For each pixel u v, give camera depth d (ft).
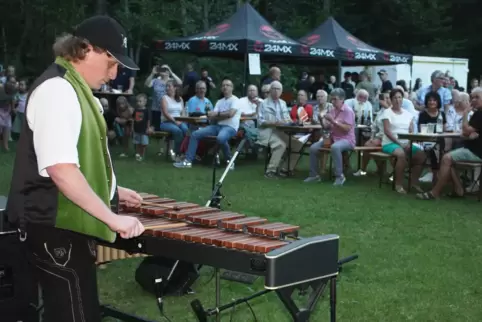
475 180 28.66
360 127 33.30
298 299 13.87
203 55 47.26
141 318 11.28
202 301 14.17
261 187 28.91
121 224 7.72
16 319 9.19
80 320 8.13
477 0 92.89
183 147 36.04
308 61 52.26
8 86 38.86
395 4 89.20
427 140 27.25
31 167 7.95
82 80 8.05
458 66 61.26
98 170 8.06
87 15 65.26
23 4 61.57
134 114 36.76
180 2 70.28
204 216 9.78
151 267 14.42
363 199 26.58
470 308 13.96
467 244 19.45
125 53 8.34
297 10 88.22
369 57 44.21
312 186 29.68
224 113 33.91
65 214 7.97
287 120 32.71
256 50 38.73
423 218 23.07
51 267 8.06
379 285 15.37
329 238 8.45
